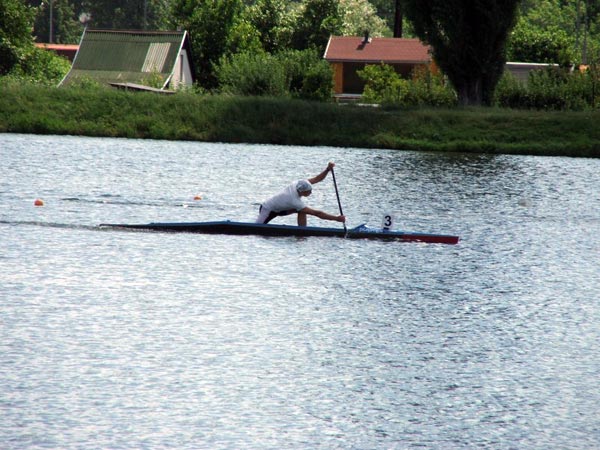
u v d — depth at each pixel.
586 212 108.69
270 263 74.62
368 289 67.31
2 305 59.78
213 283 67.62
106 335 54.31
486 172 147.00
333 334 56.12
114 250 77.88
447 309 62.72
